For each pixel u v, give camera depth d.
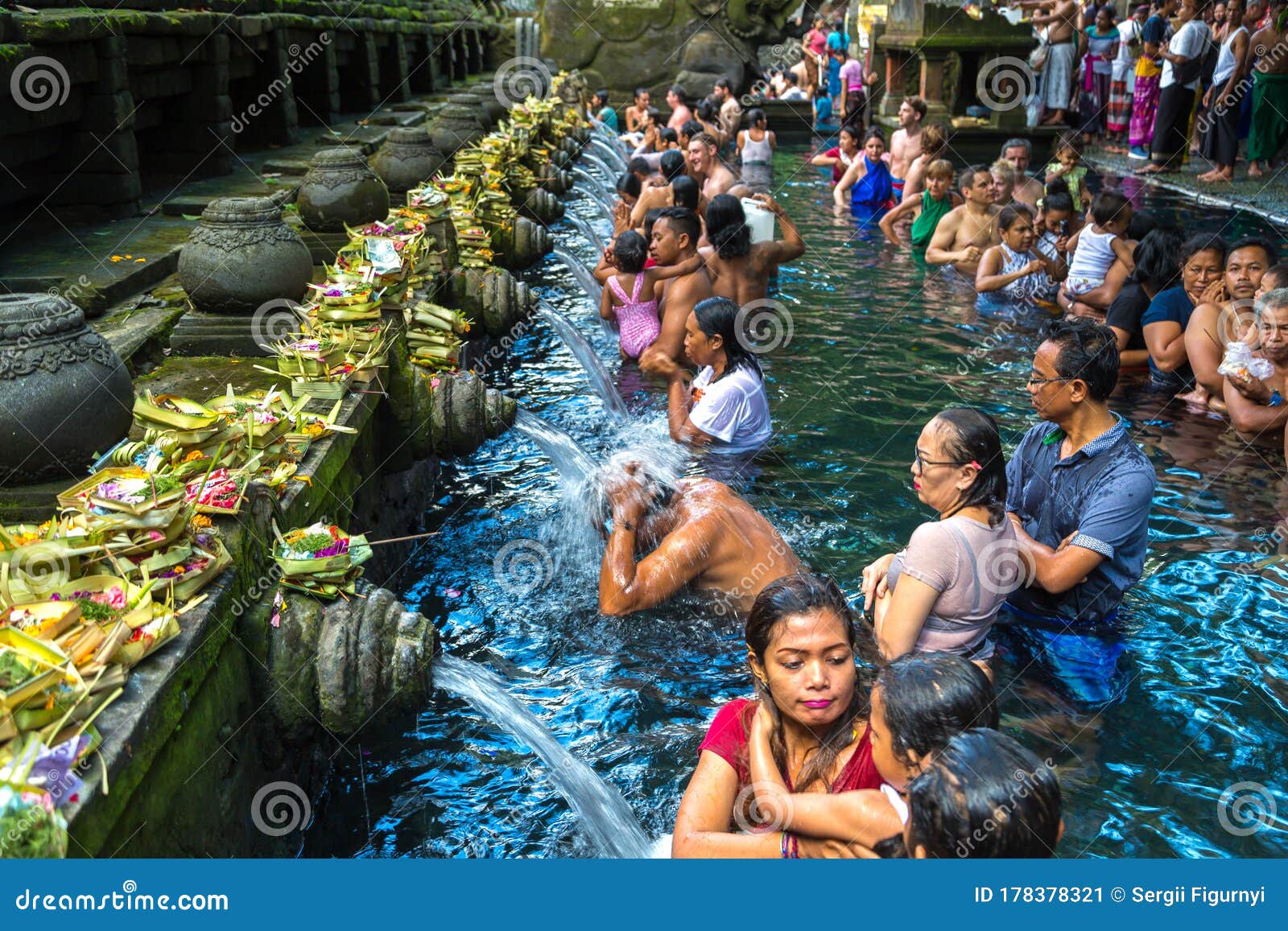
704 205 9.95
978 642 3.42
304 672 2.80
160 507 2.49
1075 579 3.75
